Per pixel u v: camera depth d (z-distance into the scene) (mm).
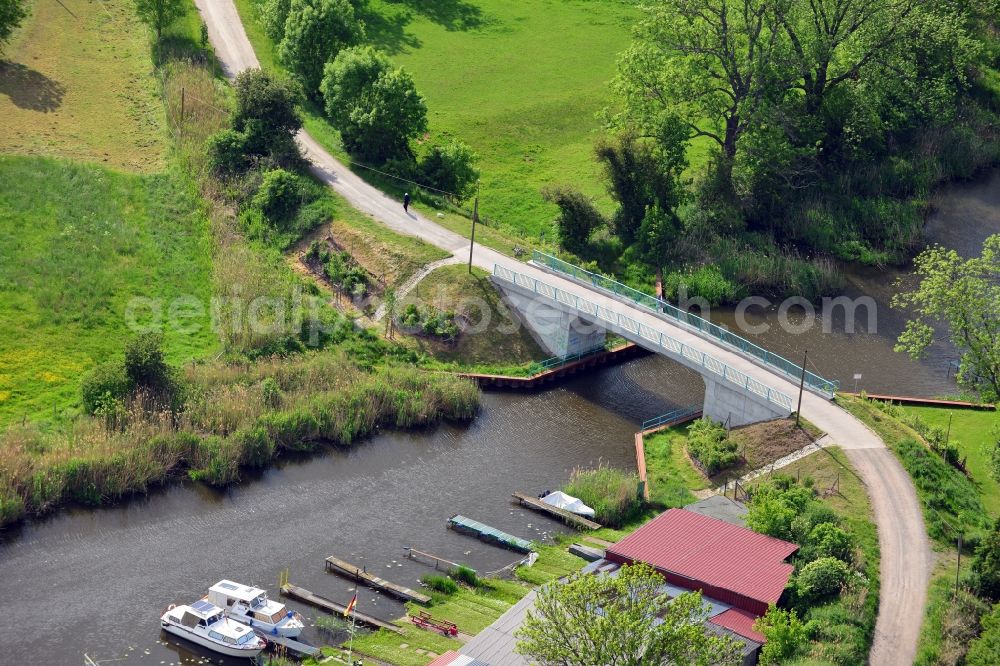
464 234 110438
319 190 113875
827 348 103938
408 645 64125
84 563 71312
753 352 93000
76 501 76688
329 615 67188
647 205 116938
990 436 87062
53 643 64188
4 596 67812
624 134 116188
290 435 84562
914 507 75562
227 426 84062
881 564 69875
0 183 107750
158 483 79188
